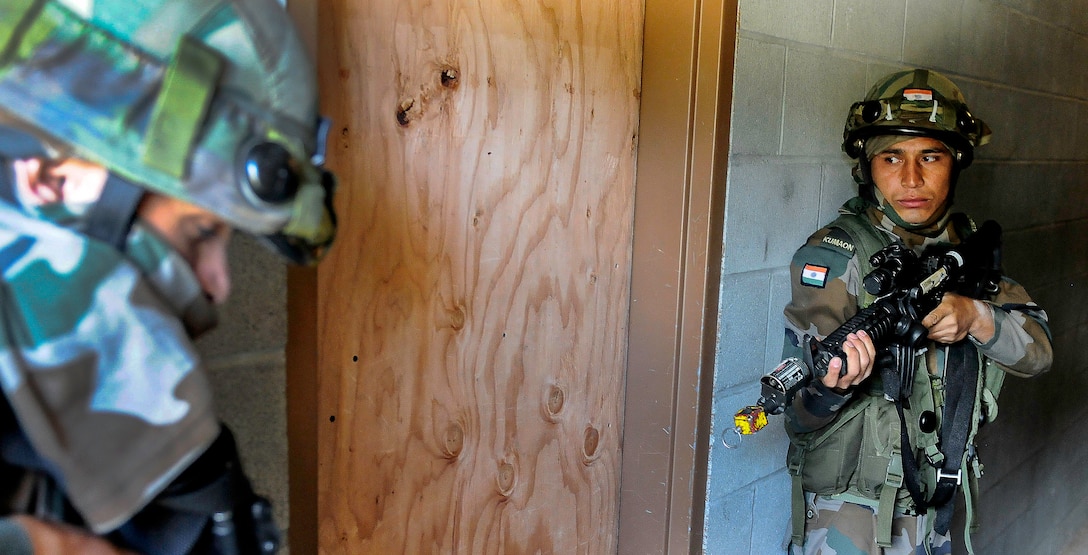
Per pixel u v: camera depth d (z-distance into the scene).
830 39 1.79
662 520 1.64
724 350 1.64
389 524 1.26
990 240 1.62
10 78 0.48
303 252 0.64
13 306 0.48
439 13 1.23
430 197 1.26
